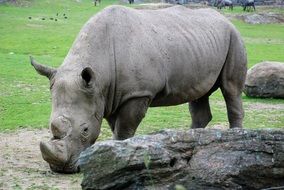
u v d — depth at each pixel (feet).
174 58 35.22
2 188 29.99
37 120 52.49
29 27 140.15
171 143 27.89
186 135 28.25
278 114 58.75
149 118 54.75
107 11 34.19
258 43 134.82
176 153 27.81
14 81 73.92
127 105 33.50
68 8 184.03
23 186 30.30
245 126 51.88
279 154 27.94
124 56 33.22
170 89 35.63
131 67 33.19
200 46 36.86
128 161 26.84
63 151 30.55
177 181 27.35
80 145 31.30
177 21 36.86
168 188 27.14
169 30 35.73
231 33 39.83
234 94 39.81
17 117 53.98
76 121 31.14
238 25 173.88
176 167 27.50
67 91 31.40
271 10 206.08
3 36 125.49
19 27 139.44
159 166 27.12
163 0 217.97
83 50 32.99
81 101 31.50
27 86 70.90
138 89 33.35
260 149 27.96
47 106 59.31
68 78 31.71
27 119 53.16
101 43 33.19
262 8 213.87
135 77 33.27
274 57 109.81
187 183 27.45
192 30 37.11
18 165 35.22
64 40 122.62
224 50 38.91
